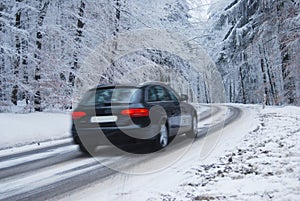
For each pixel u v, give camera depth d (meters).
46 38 15.84
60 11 16.31
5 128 10.41
